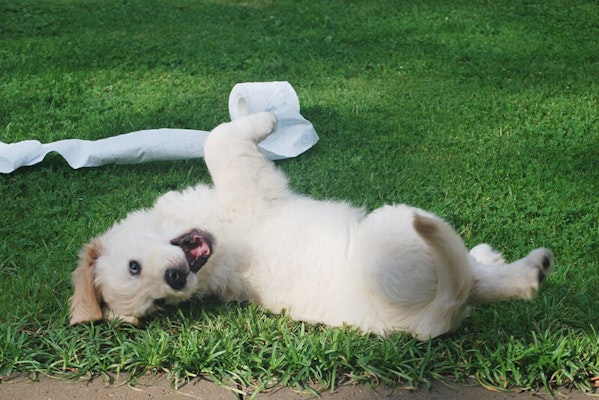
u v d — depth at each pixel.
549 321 1.45
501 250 1.67
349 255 1.42
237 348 1.40
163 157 1.99
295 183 1.90
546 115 2.28
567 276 1.58
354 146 2.08
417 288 1.35
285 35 3.12
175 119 2.23
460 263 1.30
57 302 1.54
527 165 2.00
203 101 2.37
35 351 1.41
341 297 1.41
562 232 1.72
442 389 1.34
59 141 2.00
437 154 2.05
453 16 3.40
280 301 1.47
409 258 1.34
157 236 1.47
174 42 3.00
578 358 1.35
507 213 1.78
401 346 1.39
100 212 1.81
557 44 2.98
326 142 2.10
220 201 1.53
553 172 1.95
